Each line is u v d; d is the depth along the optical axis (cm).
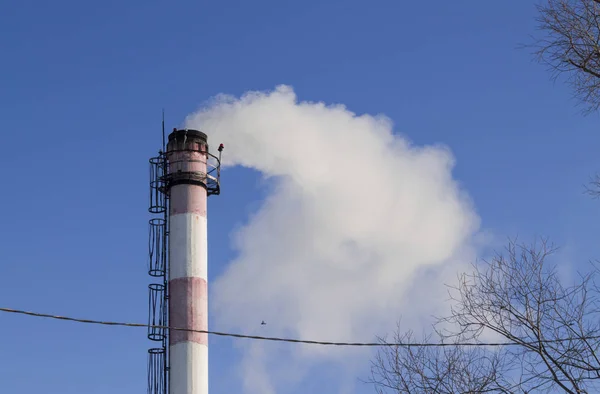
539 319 2397
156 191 4731
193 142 4766
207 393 4384
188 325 4431
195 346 4397
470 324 2453
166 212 4706
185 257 4553
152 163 4762
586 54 2316
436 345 2477
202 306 4506
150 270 4569
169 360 4416
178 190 4675
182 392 4319
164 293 4547
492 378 2388
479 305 2450
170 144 4775
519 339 2398
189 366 4353
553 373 2319
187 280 4516
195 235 4606
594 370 2292
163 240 4647
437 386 2422
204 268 4594
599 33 2327
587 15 2331
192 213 4634
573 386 2281
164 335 4466
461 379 2414
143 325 2506
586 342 2331
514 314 2417
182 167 4706
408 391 2438
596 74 2309
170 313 4484
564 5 2339
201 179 4722
